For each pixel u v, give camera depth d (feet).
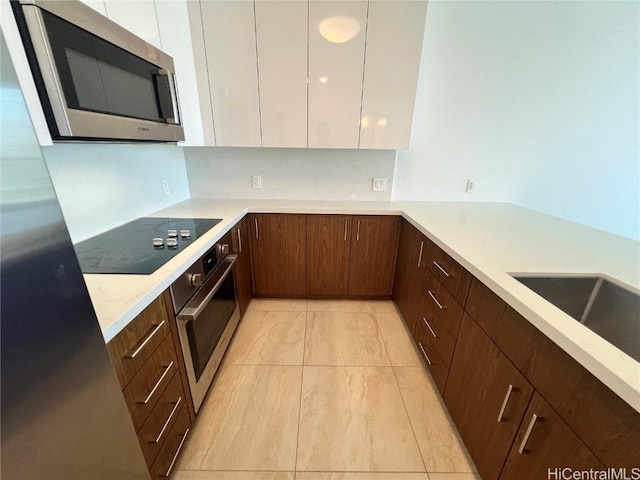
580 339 2.13
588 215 8.07
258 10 5.65
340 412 4.70
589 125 7.30
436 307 4.94
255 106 6.26
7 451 1.35
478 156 7.68
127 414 2.21
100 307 2.55
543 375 2.51
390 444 4.22
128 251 3.94
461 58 6.88
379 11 5.66
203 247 4.18
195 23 5.73
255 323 6.96
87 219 4.50
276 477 3.80
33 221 1.36
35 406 1.46
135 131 3.58
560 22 6.57
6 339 1.28
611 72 6.86
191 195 8.12
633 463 1.79
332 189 8.04
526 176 7.79
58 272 1.52
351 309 7.61
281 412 4.68
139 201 5.83
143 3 4.14
